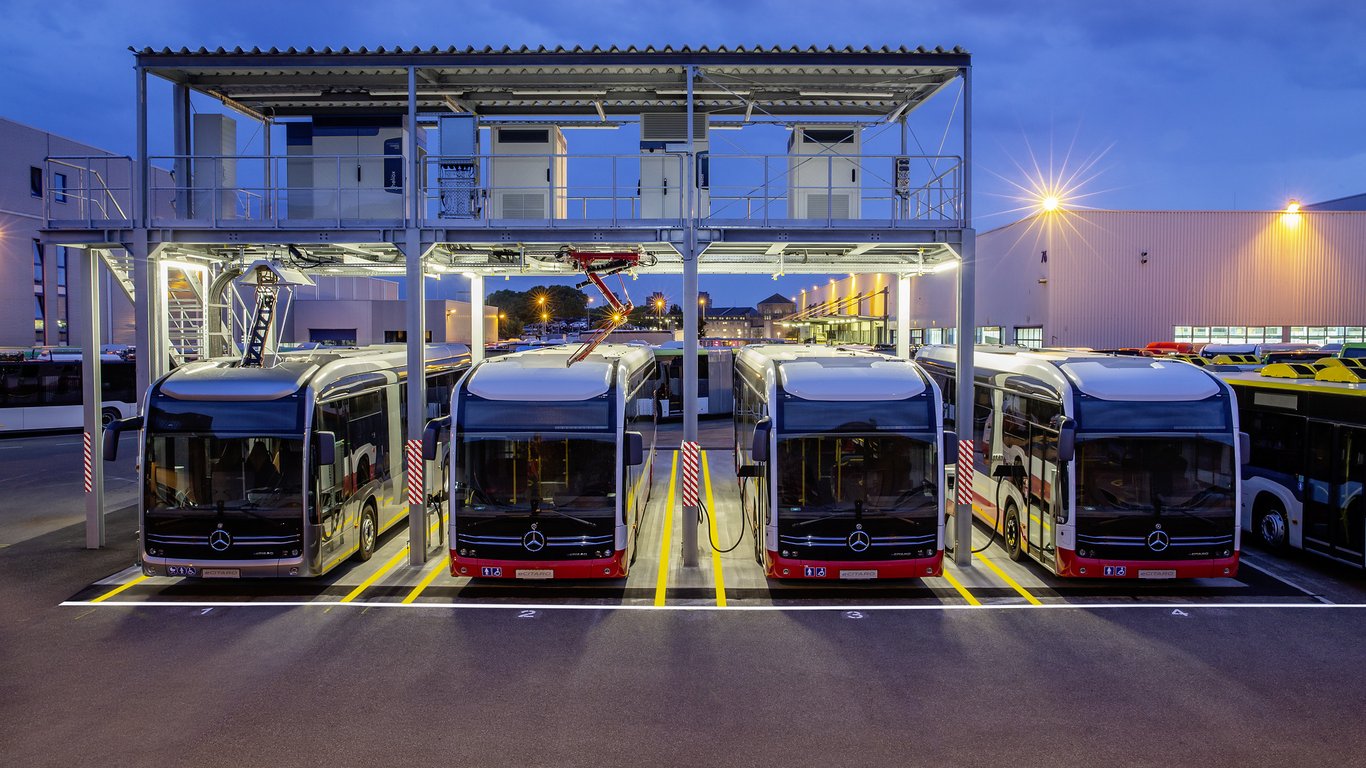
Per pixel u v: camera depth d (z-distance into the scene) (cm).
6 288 3609
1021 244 3525
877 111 1531
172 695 756
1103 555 1021
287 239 1235
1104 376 1067
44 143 3822
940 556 1027
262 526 1021
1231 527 1023
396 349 1530
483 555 1018
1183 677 800
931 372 1753
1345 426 1099
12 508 1579
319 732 685
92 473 1277
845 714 721
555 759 642
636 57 1198
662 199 1377
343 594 1063
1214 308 3338
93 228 1240
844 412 1032
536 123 1399
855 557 1019
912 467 1030
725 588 1093
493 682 790
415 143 1225
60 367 2780
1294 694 762
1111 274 3291
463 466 1024
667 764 634
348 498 1149
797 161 1383
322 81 1348
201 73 1319
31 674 804
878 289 5259
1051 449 1082
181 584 1105
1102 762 637
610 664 836
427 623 955
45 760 636
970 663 838
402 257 1542
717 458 2272
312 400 1038
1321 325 3384
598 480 1025
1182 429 1027
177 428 1023
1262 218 3344
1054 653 864
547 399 1030
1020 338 3547
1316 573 1161
